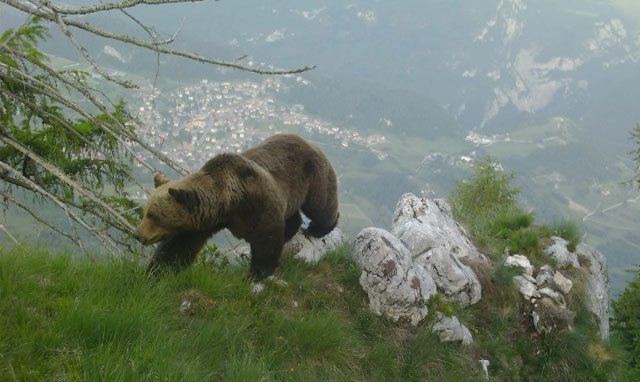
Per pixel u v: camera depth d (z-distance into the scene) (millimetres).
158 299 5480
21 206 6223
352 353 6328
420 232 8688
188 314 5754
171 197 5473
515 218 11406
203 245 6250
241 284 6230
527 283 9172
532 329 8766
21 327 4504
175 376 4324
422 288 7477
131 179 8102
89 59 5176
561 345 8586
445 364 7055
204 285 6016
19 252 5695
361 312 7070
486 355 7883
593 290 10344
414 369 6695
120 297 5375
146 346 4695
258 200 5934
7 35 7531
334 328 6242
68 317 4645
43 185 8062
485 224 11664
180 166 6438
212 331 5359
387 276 7156
